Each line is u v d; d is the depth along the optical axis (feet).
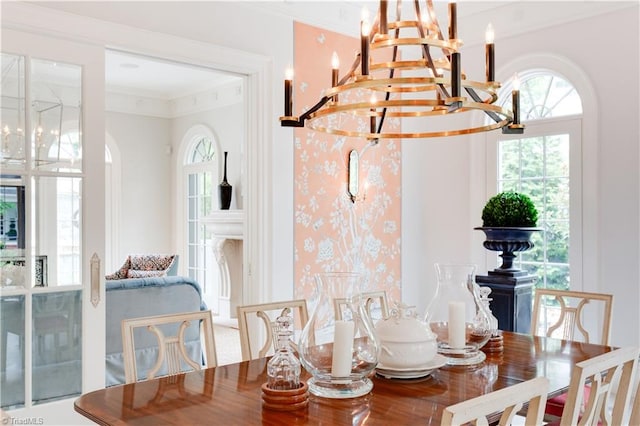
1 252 9.16
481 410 3.61
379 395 5.75
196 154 25.88
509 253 12.46
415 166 15.99
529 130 13.73
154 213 26.14
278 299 12.64
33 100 9.46
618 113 12.13
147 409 5.39
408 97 15.84
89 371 9.93
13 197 9.29
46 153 9.60
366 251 14.61
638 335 11.80
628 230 11.96
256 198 12.49
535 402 4.12
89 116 9.98
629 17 11.96
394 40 6.26
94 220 10.03
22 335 9.34
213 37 11.64
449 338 7.16
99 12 10.10
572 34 12.84
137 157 25.63
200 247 25.35
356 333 5.93
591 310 12.48
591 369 4.56
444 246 15.43
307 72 13.29
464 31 14.78
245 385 6.22
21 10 9.18
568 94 13.21
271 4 12.50
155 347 13.74
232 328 21.40
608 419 5.39
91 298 9.97
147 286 13.64
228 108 23.66
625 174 12.01
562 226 13.19
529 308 12.62
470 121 14.87
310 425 4.89
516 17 13.73
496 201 12.39
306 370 6.58
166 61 11.36
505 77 14.01
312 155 13.39
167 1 10.97
